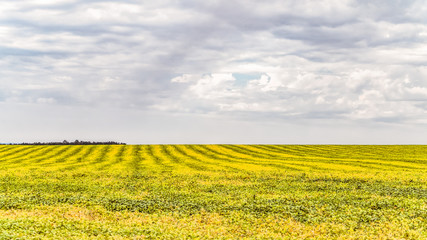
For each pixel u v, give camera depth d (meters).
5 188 48.44
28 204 37.00
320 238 27.83
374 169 74.12
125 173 67.81
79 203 38.78
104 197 42.75
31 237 23.83
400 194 45.53
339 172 69.25
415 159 94.56
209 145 135.62
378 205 38.34
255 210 36.44
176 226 30.14
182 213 35.16
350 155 106.88
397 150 120.38
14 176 61.41
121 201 40.16
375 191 47.97
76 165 81.81
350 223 31.56
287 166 80.12
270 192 47.75
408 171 70.81
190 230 28.69
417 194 45.44
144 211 36.00
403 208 36.69
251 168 76.50
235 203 39.84
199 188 50.94
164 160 93.88
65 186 51.38
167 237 26.58
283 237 27.92
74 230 27.02
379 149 124.31
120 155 105.38
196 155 106.81
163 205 38.47
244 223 31.69
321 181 57.91
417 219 32.50
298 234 29.05
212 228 29.73
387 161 90.00
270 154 110.31
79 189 49.06
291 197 43.50
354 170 72.44
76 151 114.44
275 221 32.31
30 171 69.38
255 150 121.69
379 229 30.02
